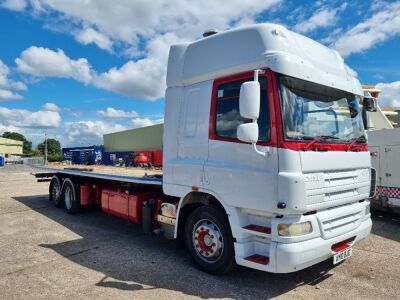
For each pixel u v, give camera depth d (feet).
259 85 13.57
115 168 34.47
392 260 19.11
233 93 15.65
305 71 14.71
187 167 17.22
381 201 28.81
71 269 17.47
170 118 18.49
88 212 32.83
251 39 15.16
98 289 15.10
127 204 23.04
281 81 14.16
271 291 15.05
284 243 13.51
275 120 13.88
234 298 14.33
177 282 15.88
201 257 17.12
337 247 15.65
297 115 14.32
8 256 19.45
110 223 27.99
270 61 14.11
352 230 15.96
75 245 21.62
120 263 18.35
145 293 14.71
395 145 27.76
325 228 14.39
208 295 14.58
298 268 13.67
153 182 20.54
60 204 34.53
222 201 15.57
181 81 17.99
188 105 17.67
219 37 16.53
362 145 17.37
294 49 14.90
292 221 13.56
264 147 14.11
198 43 17.54
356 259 19.24
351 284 15.84
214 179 15.90
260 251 14.84
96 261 18.66
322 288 15.39
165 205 19.40
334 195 14.94
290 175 13.35
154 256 19.49
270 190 13.84
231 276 16.62
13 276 16.53
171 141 18.34
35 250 20.56
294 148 13.67
